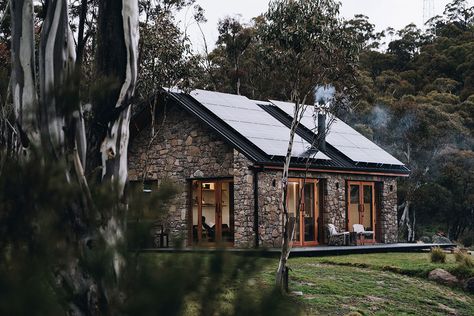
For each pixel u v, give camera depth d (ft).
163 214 10.16
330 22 43.09
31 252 9.36
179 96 65.67
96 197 10.37
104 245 9.91
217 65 127.75
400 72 175.52
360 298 38.04
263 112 72.84
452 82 161.07
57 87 11.62
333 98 47.32
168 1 59.16
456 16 201.57
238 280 9.61
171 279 9.13
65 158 11.41
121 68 17.16
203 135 64.54
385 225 75.00
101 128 16.35
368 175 73.05
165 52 56.85
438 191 116.47
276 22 42.70
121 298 9.45
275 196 61.11
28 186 9.66
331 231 66.44
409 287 42.75
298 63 42.45
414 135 124.06
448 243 78.02
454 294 43.19
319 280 40.96
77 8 40.81
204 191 64.85
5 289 8.50
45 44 15.56
